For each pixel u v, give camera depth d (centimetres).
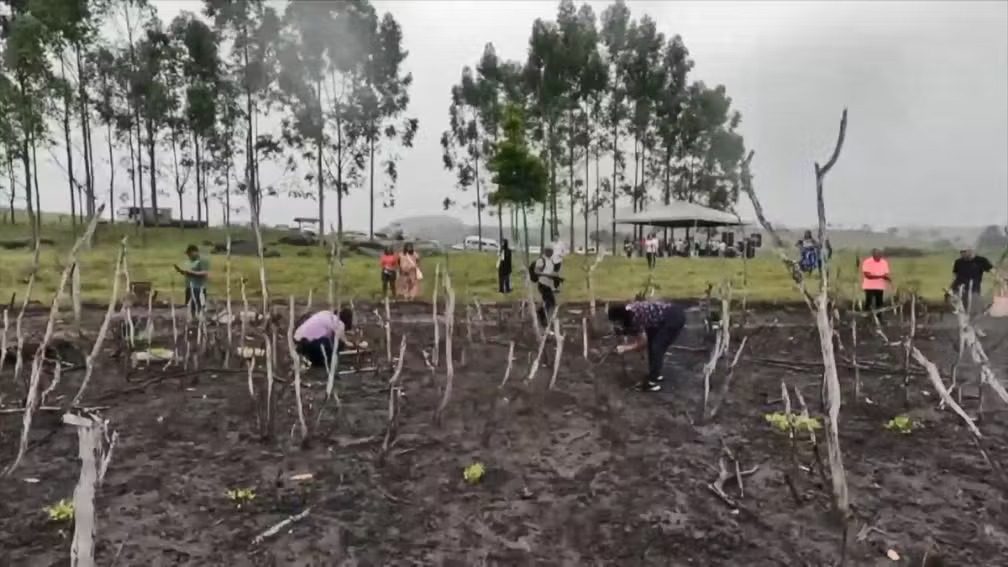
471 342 1322
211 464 678
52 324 647
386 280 2044
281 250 3866
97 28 3041
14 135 2662
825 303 432
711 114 5197
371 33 4494
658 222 3291
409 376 1034
